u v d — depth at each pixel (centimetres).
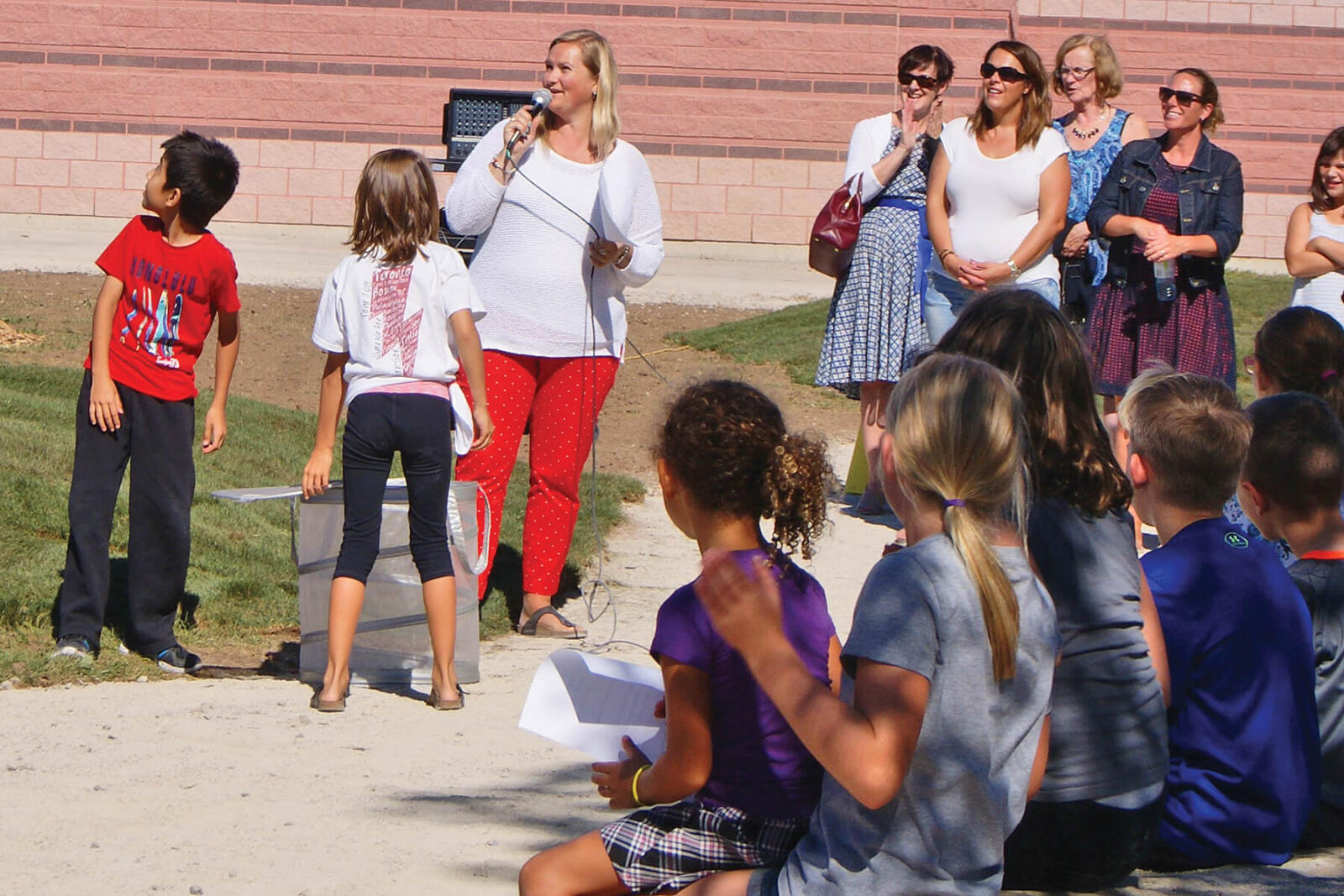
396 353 963
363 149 3959
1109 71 1547
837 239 1448
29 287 2567
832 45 3941
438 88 3953
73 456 1418
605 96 1172
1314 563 730
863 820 491
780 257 3962
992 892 492
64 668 1000
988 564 480
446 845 730
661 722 590
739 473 535
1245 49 4041
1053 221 1334
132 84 3934
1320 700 721
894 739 463
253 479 1527
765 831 527
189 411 1036
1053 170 1334
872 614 479
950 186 1362
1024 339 613
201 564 1240
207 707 955
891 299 1467
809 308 2633
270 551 1308
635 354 2359
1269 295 2647
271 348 2280
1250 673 656
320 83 3947
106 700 958
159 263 1013
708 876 532
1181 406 666
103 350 1015
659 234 1210
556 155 1179
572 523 1209
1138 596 611
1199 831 660
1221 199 1367
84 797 782
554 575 1200
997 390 497
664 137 3962
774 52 3944
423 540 977
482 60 3956
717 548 545
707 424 537
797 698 474
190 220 1023
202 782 812
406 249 969
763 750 525
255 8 3931
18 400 1634
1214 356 1375
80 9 3912
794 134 3956
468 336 980
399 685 1030
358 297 968
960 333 633
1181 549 667
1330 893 631
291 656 1098
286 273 3020
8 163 3928
